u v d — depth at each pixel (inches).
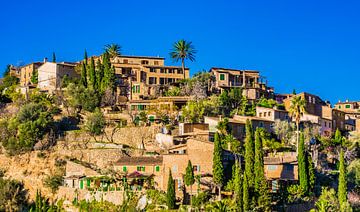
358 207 5841.5
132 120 7711.6
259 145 5644.7
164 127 7278.5
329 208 5521.7
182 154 6063.0
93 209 5944.9
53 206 6067.9
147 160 6343.5
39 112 7470.5
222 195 5762.8
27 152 6993.1
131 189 5994.1
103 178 6195.9
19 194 6333.7
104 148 6973.4
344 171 5782.5
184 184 5846.5
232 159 6254.9
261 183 5511.8
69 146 7101.4
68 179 6338.6
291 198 5836.6
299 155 6028.5
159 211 5585.6
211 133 6870.1
